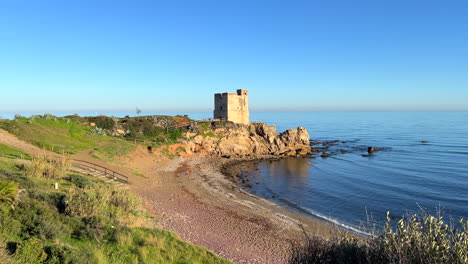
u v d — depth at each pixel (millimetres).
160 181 43250
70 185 24844
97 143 54750
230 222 28625
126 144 59000
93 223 16969
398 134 147750
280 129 197625
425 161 71125
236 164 67000
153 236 18000
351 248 9219
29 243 11922
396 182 50688
